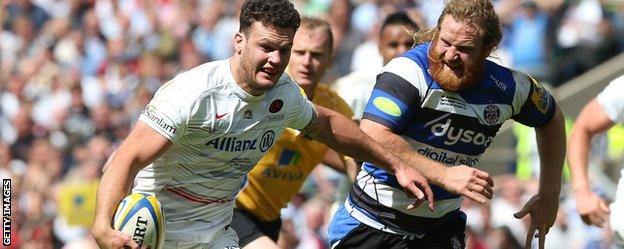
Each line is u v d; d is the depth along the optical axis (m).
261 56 20.66
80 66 70.50
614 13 60.00
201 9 70.31
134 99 62.88
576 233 44.31
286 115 21.95
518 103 22.66
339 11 63.00
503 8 60.88
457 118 22.27
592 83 55.66
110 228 20.12
